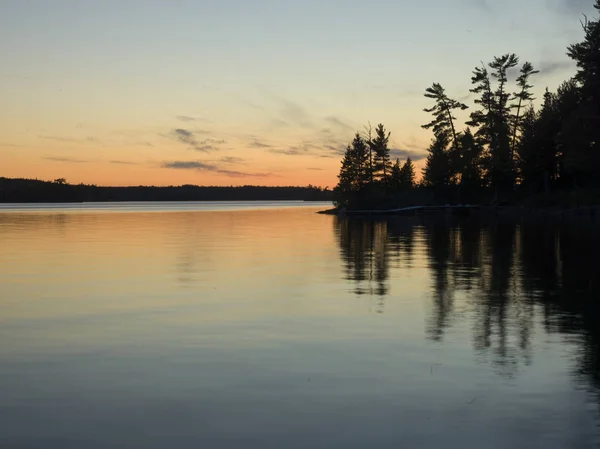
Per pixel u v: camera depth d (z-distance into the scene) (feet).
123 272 60.95
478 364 27.68
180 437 19.84
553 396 23.41
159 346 31.17
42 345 31.48
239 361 28.30
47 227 144.97
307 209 363.15
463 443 19.29
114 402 23.00
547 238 100.58
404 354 29.35
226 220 190.49
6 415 21.76
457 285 51.19
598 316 37.99
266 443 19.34
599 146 186.80
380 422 20.94
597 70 190.90
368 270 62.08
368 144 314.76
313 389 24.31
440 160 272.92
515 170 241.14
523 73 258.98
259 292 48.21
